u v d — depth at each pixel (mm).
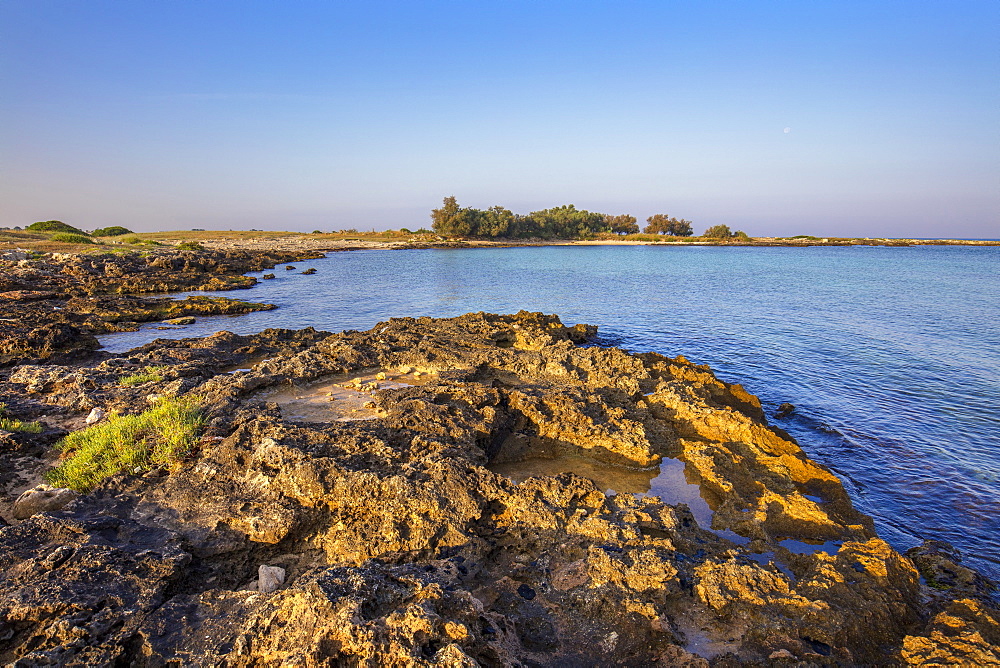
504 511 8672
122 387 13570
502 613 6500
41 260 45406
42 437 10719
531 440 12398
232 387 13125
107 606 5504
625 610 6406
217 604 5660
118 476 8648
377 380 15461
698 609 6672
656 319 31828
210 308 33562
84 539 6508
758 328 28750
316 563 7363
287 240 116812
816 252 109688
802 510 9766
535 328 22656
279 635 4992
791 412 16047
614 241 142500
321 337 22656
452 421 11289
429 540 7664
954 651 5801
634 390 14992
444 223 128500
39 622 5262
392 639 4953
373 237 137750
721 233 145375
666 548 7770
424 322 24906
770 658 5875
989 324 29422
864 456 13125
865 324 29641
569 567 7332
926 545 9328
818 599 6707
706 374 17578
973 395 17453
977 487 11609
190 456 9352
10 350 18484
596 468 11797
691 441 12781
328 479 8352
